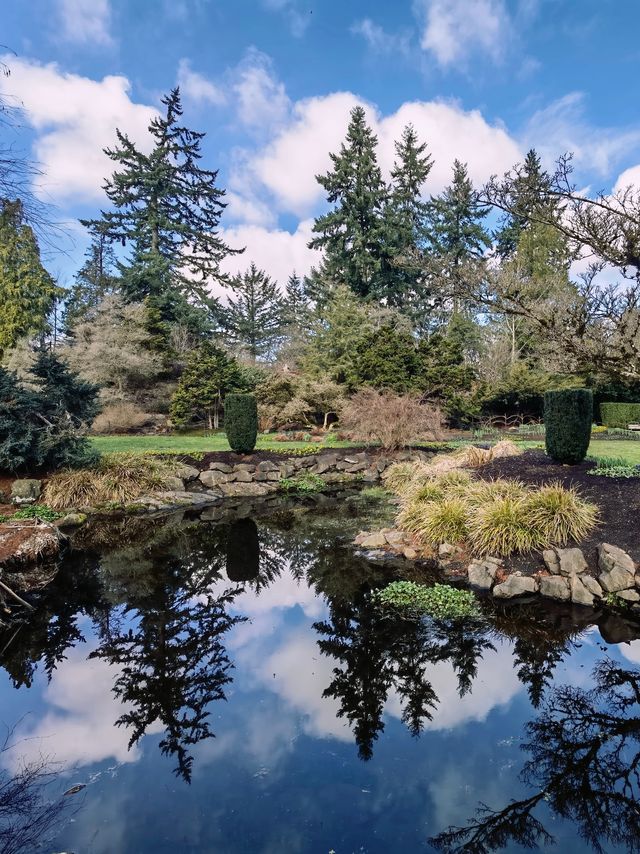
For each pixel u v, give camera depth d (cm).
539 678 391
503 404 2258
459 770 291
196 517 970
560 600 530
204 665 425
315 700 370
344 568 664
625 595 509
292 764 298
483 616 503
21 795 273
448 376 1930
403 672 407
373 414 1355
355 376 1981
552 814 255
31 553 678
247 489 1176
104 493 998
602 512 655
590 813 255
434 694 373
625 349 475
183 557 734
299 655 440
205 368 2077
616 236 451
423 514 737
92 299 3347
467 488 780
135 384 2258
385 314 2664
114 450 1364
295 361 2848
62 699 375
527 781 281
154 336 2322
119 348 2094
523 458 1020
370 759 302
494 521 640
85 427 1033
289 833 243
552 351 516
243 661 431
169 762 302
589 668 404
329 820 252
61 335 2723
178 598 581
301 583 618
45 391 1046
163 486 1102
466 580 593
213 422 2181
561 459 915
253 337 4422
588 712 347
